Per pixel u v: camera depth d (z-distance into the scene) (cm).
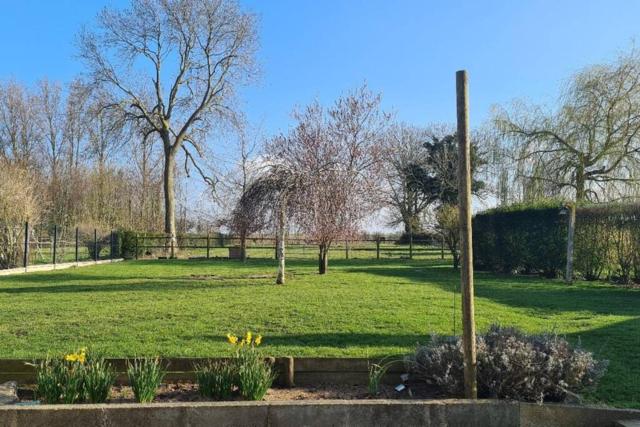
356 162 1667
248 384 445
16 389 470
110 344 656
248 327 768
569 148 2286
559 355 461
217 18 3044
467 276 440
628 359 594
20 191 2017
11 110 3841
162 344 657
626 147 2189
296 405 410
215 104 3159
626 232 1432
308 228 1462
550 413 425
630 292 1245
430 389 480
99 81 2966
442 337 534
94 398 435
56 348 635
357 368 502
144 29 2994
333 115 1894
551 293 1220
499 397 441
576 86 2277
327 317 847
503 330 515
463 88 445
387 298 1073
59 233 2472
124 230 2939
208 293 1179
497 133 2478
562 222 1594
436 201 4231
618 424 412
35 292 1220
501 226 1847
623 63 2203
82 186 3628
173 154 3134
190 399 450
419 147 4419
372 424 413
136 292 1212
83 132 3609
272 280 1491
